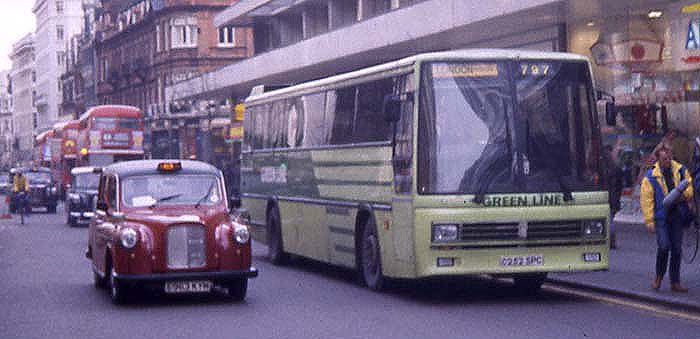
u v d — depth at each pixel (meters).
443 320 14.09
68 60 150.50
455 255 15.47
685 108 27.19
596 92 16.22
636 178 28.80
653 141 28.28
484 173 15.62
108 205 17.52
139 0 100.31
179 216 16.23
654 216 15.74
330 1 50.12
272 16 58.53
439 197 15.50
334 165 19.66
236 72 53.66
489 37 34.97
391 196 16.67
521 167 15.70
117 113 58.47
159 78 93.31
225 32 89.56
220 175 17.66
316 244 20.89
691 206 15.68
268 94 24.53
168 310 15.85
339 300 16.72
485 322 13.79
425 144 15.63
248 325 13.99
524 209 15.59
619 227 27.94
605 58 29.89
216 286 19.03
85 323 14.59
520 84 15.91
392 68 16.92
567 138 15.94
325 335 12.95
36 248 30.77
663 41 27.80
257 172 25.31
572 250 15.81
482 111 15.78
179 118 85.38
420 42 36.19
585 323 13.46
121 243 15.99
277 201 23.50
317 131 20.75
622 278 17.73
